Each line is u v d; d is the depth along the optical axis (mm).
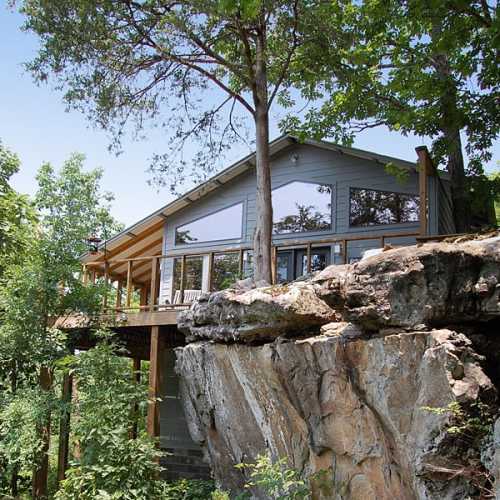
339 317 5789
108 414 7805
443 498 4016
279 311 5883
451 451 4016
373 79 12562
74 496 7359
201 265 13289
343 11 11039
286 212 12742
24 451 8719
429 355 4211
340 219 12125
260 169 9531
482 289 4406
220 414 7242
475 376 4078
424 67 12352
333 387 5258
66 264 9844
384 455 4805
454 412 3941
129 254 14789
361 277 4855
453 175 12547
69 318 10359
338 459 5309
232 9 7273
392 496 4742
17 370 10023
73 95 10086
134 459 7633
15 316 9375
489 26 9453
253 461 6727
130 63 10219
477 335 4594
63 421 9742
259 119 9734
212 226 13375
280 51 9898
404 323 4609
